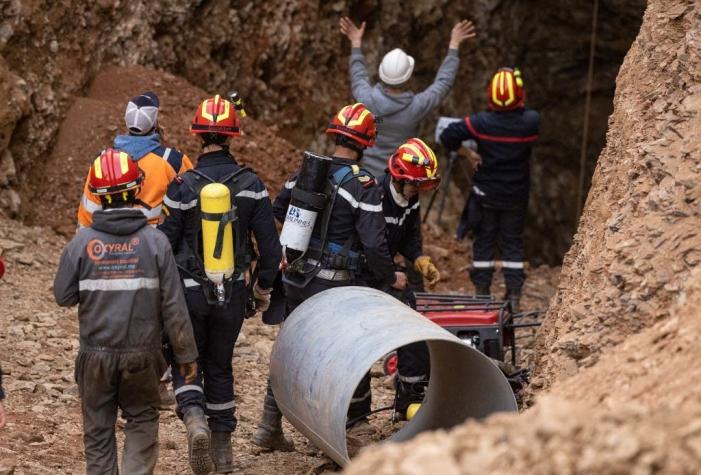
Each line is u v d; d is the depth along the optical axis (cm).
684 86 1306
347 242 1291
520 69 4250
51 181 2356
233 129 1216
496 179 2214
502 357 1473
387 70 2072
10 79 2239
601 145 4369
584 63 4281
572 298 1283
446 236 2914
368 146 1309
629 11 4125
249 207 1214
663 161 1197
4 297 1867
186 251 1199
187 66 2852
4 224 2180
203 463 1145
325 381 1088
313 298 1223
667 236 1079
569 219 4447
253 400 1616
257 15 2989
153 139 1445
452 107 3809
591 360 1048
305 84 3152
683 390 782
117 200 1057
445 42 3744
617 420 660
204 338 1225
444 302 1568
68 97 2447
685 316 909
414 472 636
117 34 2636
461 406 1209
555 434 646
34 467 1198
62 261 1052
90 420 1071
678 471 609
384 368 1662
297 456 1359
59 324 1791
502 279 2803
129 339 1045
